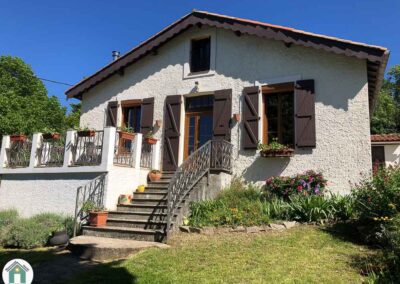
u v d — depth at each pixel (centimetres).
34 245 756
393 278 421
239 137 998
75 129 960
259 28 980
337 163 862
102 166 873
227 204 800
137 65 1220
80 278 496
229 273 477
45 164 991
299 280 440
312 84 921
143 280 466
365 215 614
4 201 1041
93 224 795
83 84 1255
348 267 482
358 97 869
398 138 1412
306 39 907
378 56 817
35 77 2411
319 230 669
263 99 1001
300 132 911
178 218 726
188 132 1110
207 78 1084
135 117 1209
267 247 586
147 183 994
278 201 807
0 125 1748
